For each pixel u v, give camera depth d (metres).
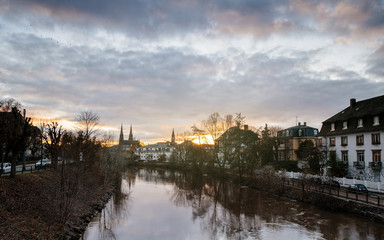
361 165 43.19
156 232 24.73
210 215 30.52
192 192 46.97
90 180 42.81
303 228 23.84
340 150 48.31
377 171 40.41
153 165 109.69
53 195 27.83
